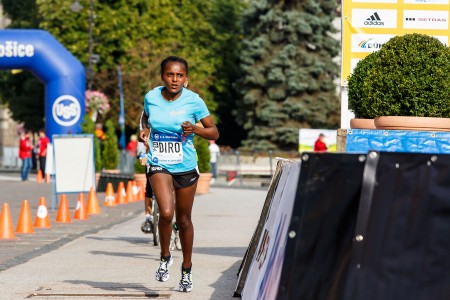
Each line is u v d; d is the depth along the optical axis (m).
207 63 114.12
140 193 57.69
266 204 16.48
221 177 86.56
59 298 17.12
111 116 108.12
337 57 113.19
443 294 10.28
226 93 118.06
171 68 16.94
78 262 22.72
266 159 89.50
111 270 21.20
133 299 17.09
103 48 110.81
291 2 104.88
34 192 62.47
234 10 119.44
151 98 17.14
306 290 10.35
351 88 17.09
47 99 79.69
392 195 10.32
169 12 113.19
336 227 10.38
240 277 17.03
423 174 10.33
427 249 10.30
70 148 42.94
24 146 82.19
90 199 42.69
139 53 109.19
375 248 10.30
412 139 15.00
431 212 10.30
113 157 80.00
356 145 15.13
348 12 22.08
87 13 110.06
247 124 106.94
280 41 105.50
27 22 120.19
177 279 19.78
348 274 10.27
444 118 15.33
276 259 12.38
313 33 105.00
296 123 104.94
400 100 15.86
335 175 10.41
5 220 29.27
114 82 108.12
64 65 78.88
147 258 23.84
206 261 23.05
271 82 105.12
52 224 35.50
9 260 22.80
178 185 17.28
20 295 17.33
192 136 17.28
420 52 15.84
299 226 10.41
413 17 21.98
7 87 119.12
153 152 17.12
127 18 111.19
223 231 32.16
